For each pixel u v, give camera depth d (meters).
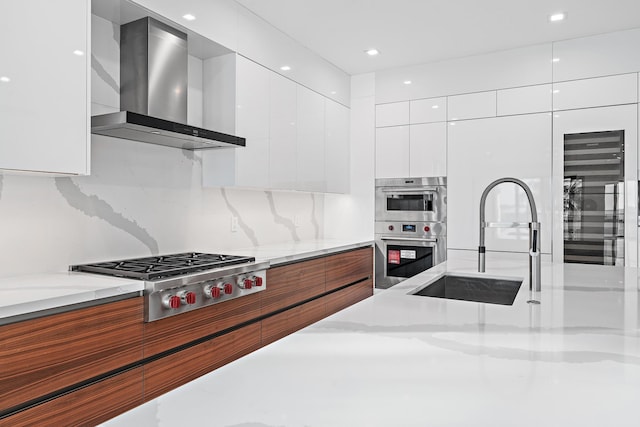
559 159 3.75
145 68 2.49
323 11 3.15
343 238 4.68
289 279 3.02
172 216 2.91
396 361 0.89
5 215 2.04
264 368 0.84
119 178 2.57
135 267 2.22
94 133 2.37
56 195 2.25
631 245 3.50
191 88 3.05
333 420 0.63
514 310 1.37
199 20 2.71
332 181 4.29
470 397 0.72
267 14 3.20
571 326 1.18
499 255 3.96
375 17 3.26
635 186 3.48
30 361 1.52
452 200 4.17
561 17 3.28
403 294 1.62
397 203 4.43
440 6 3.09
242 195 3.53
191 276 2.13
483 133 4.04
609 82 3.57
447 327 1.16
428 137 4.29
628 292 1.70
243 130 3.06
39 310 1.55
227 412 0.64
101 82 2.48
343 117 4.52
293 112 3.64
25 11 1.75
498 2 3.03
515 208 3.91
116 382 1.82
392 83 4.46
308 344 1.00
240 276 2.48
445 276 2.26
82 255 2.36
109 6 2.34
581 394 0.74
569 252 3.72
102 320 1.77
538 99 3.83
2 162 1.68
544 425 0.63
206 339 2.29
